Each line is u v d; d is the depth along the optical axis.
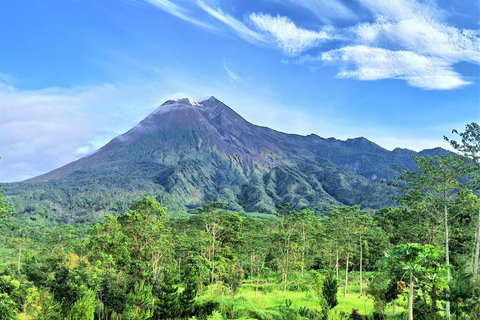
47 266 48.66
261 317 41.81
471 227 49.34
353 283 77.69
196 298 53.38
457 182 39.41
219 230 75.12
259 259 74.75
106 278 44.88
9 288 30.00
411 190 43.53
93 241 59.53
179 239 66.81
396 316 41.44
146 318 39.50
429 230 48.16
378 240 77.94
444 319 35.31
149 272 49.81
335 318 40.34
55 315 34.97
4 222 48.16
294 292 65.88
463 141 39.22
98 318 43.81
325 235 76.12
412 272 28.47
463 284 31.00
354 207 73.19
